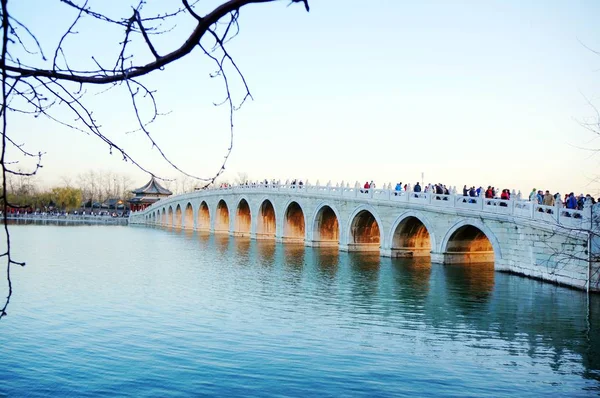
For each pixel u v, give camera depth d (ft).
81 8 11.27
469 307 74.43
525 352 54.49
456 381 46.50
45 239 201.16
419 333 61.36
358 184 142.31
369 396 43.04
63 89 12.37
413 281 96.43
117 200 488.02
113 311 70.18
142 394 42.65
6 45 9.96
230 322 65.41
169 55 10.87
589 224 79.56
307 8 9.11
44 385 44.09
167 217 325.42
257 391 43.62
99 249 159.84
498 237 102.83
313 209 163.32
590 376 47.96
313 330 62.18
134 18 11.28
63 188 424.46
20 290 83.76
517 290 85.30
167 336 58.70
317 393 43.45
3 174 11.39
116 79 11.43
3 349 53.01
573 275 85.10
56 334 58.75
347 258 132.77
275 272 108.58
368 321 66.74
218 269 113.29
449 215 113.50
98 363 49.55
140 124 12.52
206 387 44.29
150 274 105.09
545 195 100.27
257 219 201.05
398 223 128.26
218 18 10.00
